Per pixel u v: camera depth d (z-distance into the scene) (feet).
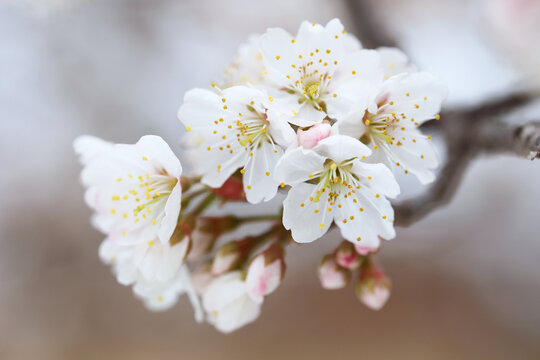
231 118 1.19
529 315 1.91
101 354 2.06
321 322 2.01
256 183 1.19
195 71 1.94
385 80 1.19
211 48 1.94
